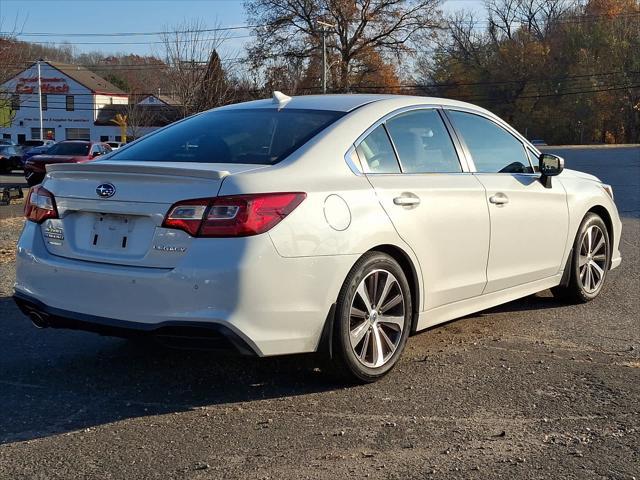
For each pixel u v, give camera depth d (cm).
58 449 345
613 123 7019
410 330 457
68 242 411
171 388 426
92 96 7525
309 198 389
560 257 592
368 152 443
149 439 355
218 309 363
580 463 331
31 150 3491
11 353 490
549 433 364
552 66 6962
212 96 2992
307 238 383
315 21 5141
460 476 317
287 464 328
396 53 5459
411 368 462
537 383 435
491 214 505
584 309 616
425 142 485
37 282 418
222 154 431
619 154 4269
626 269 784
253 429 367
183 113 3006
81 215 412
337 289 400
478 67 7281
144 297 375
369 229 413
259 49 5269
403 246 438
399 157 460
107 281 386
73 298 401
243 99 3269
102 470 323
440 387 428
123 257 388
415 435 360
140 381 438
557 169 556
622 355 491
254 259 365
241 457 335
